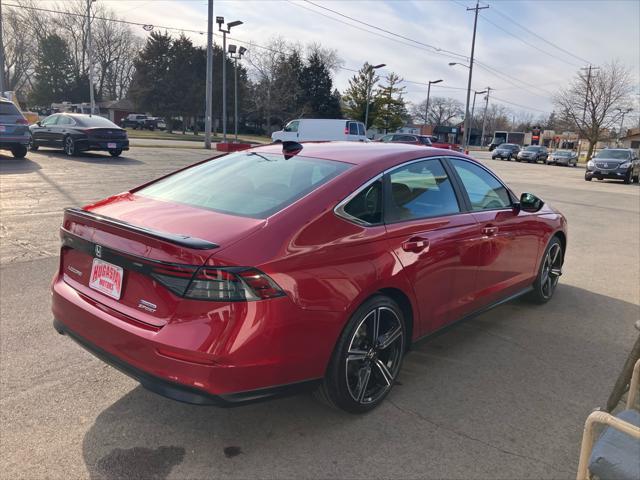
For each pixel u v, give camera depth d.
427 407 3.26
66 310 3.01
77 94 81.62
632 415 2.18
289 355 2.59
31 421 2.94
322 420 3.08
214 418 3.06
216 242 2.51
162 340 2.45
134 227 2.63
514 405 3.31
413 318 3.38
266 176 3.32
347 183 3.05
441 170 3.80
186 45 64.88
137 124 69.44
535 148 45.34
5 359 3.61
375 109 62.25
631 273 6.70
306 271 2.63
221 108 65.38
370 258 2.95
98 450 2.72
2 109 15.09
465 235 3.72
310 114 67.69
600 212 12.63
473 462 2.73
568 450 2.86
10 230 7.12
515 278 4.56
